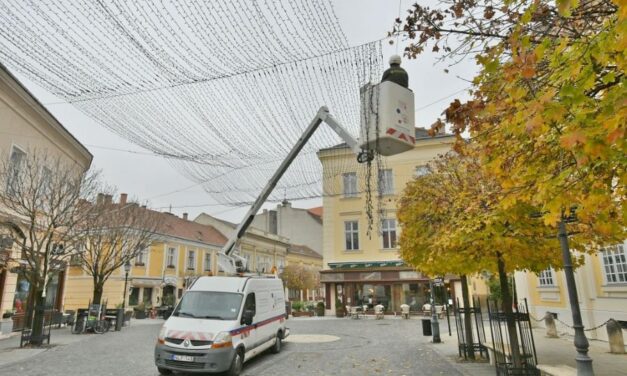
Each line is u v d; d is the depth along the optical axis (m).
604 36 2.74
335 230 28.94
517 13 3.48
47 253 13.93
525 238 7.49
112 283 30.81
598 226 3.82
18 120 15.05
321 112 4.09
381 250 27.80
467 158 8.56
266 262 47.09
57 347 13.59
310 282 43.56
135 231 20.89
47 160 16.05
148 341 15.51
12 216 14.16
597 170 3.49
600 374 7.99
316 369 10.09
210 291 10.50
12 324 16.48
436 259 9.25
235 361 9.28
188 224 41.41
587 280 12.92
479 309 10.81
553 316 14.76
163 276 34.19
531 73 2.71
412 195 10.81
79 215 15.72
